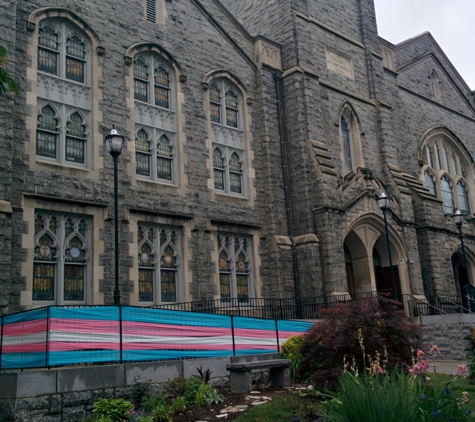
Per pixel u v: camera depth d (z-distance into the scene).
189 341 12.59
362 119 27.20
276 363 12.48
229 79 23.02
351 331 11.54
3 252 14.11
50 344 10.09
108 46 18.81
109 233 17.23
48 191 16.05
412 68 34.62
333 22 27.66
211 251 20.14
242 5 27.98
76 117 17.70
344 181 23.75
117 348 11.12
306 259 21.91
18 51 16.30
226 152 22.28
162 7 20.97
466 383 11.95
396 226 25.72
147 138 19.58
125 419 9.70
